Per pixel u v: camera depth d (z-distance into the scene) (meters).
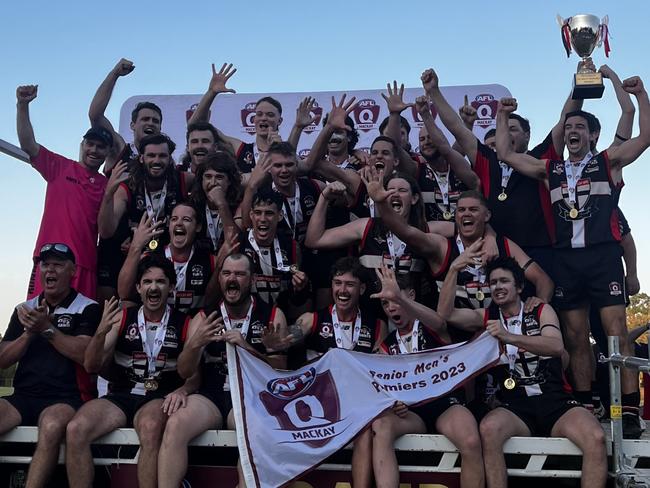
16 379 4.79
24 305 4.71
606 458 4.11
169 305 4.90
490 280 4.81
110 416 4.41
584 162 5.58
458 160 6.20
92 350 4.53
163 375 4.73
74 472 4.23
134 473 4.36
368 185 5.04
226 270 4.73
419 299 5.42
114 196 6.00
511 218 5.92
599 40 5.82
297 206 5.92
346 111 6.13
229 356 4.54
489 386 4.92
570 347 5.59
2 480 4.56
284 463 4.20
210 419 4.41
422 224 5.55
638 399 4.97
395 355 4.65
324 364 4.64
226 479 4.33
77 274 5.98
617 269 5.44
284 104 8.66
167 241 5.79
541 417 4.43
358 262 4.87
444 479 4.24
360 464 4.20
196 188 5.80
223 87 6.71
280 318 4.85
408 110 8.50
